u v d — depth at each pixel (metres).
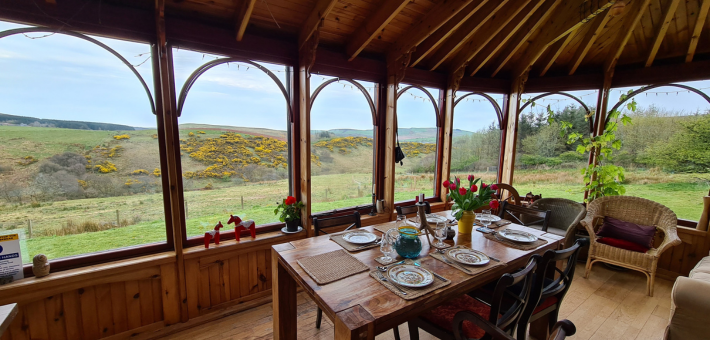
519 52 3.39
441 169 3.73
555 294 1.66
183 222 2.20
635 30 2.86
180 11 2.04
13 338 1.62
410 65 3.22
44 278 1.67
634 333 2.07
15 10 1.58
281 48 2.47
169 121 1.98
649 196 3.22
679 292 1.58
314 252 1.70
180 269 2.07
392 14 2.22
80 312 1.80
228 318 2.20
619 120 3.30
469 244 1.87
